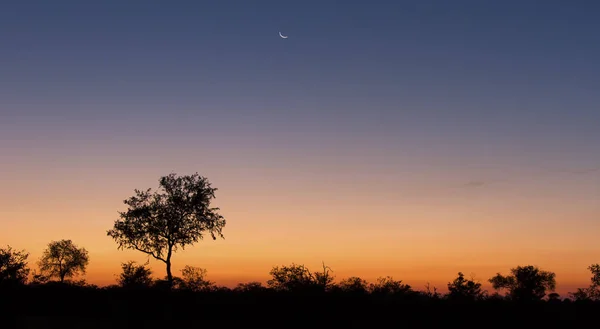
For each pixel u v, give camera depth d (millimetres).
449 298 45562
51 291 49844
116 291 51406
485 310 42906
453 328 40125
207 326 40688
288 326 41656
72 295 49406
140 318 44156
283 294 46469
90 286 53156
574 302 45969
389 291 46906
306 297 45094
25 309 45406
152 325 40969
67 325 39844
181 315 44656
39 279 51469
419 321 41188
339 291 46188
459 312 42438
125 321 42469
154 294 49438
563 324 40969
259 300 46000
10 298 42406
